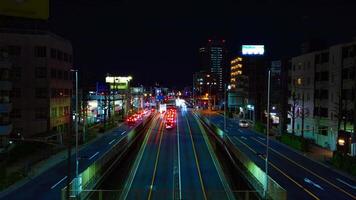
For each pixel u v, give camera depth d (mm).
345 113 63531
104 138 83438
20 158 55094
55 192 38688
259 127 96688
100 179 39938
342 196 38156
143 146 71938
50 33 81062
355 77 61375
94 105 127438
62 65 87375
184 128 103875
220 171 51469
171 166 54344
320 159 58781
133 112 160750
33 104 76688
